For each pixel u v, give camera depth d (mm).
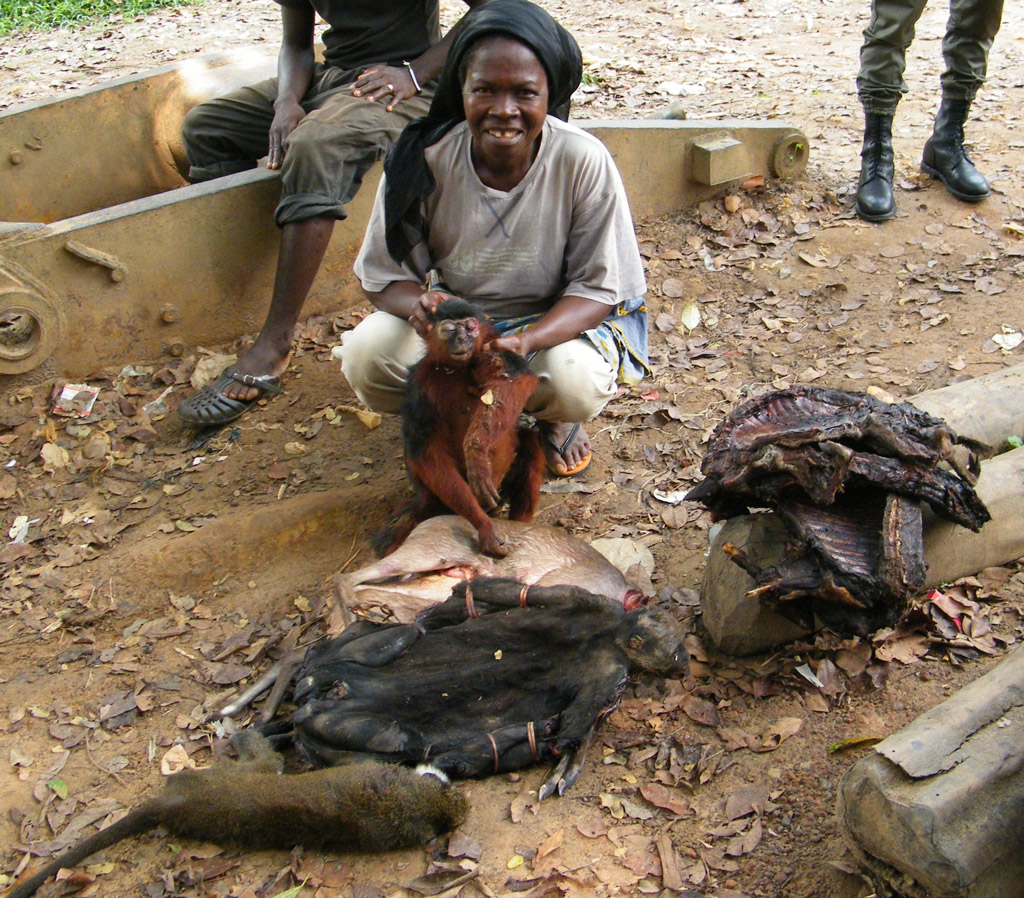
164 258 2801
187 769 1876
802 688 1896
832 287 2951
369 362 2283
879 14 3041
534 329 2100
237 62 3461
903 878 1502
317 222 2652
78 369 2799
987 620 1961
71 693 2074
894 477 1775
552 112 2107
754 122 3270
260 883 1692
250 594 2289
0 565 2377
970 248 3029
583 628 1861
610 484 2449
